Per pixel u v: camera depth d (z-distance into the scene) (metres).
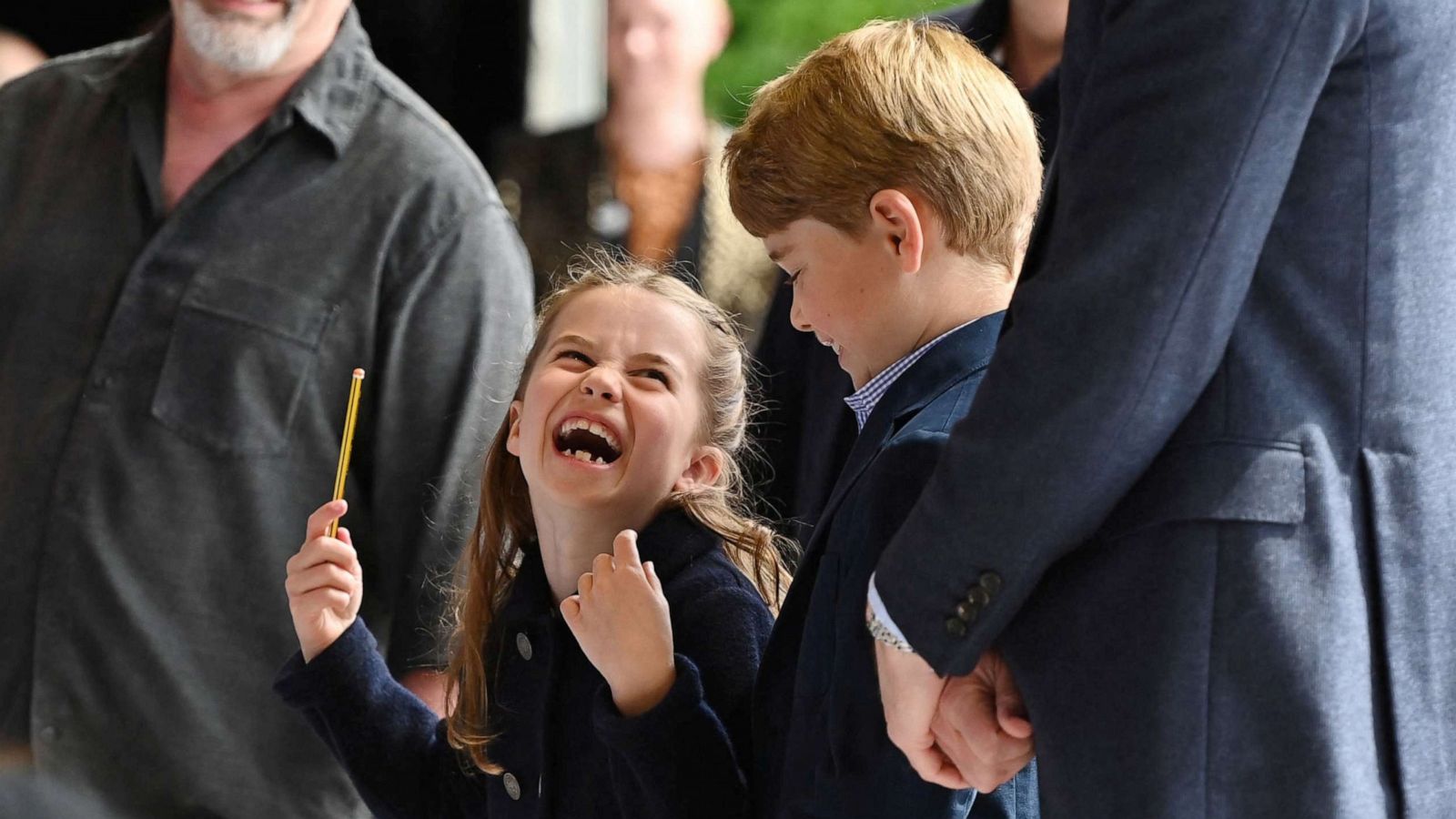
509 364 9.31
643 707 6.41
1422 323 5.51
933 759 5.90
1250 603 5.37
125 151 9.38
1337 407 5.47
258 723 9.07
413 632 9.12
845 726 6.04
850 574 6.10
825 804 6.08
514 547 7.53
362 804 9.22
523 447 7.12
